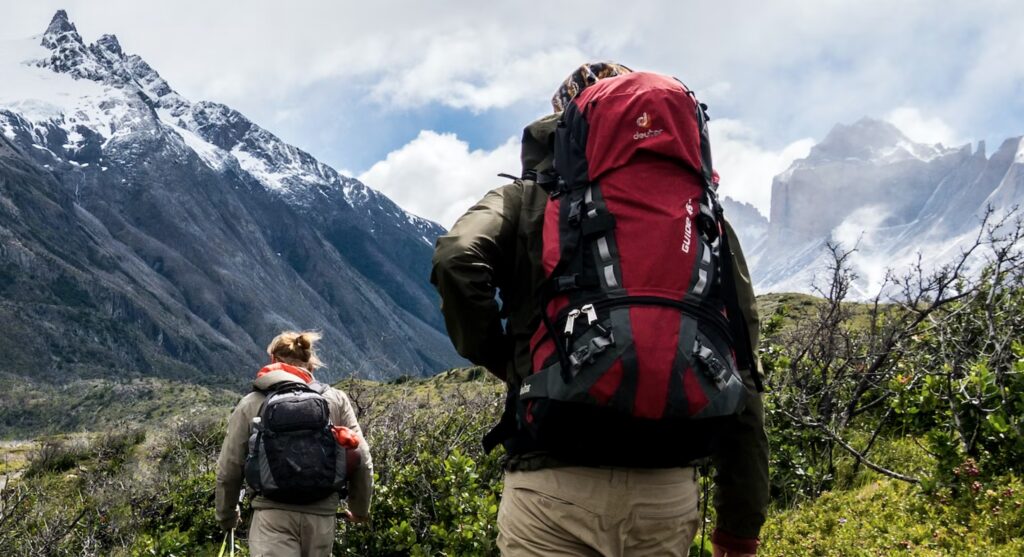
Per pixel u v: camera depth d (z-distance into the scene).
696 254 2.38
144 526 12.12
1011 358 7.29
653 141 2.44
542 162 2.78
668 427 2.24
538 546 2.43
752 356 2.53
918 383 7.54
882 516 5.64
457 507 7.37
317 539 5.64
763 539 5.84
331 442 5.60
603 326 2.26
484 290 2.45
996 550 4.55
